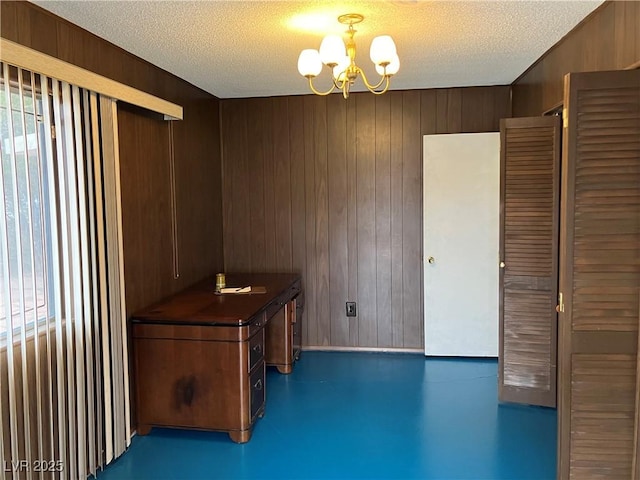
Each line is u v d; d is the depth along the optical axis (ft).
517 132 10.83
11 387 6.94
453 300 14.64
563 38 9.93
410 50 10.68
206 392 9.98
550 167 10.71
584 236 7.13
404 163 14.90
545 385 11.25
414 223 15.01
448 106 14.57
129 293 10.18
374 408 11.49
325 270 15.55
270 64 11.38
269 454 9.57
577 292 7.20
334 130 15.14
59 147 7.82
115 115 9.19
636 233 7.02
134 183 10.39
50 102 7.71
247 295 11.93
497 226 14.23
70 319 8.09
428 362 14.49
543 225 10.88
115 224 9.23
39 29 7.83
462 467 9.02
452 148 14.19
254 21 8.61
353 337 15.62
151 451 9.72
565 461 7.40
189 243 13.24
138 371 10.18
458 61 11.64
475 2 7.97
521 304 11.22
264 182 15.58
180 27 8.83
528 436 10.10
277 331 13.65
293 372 13.84
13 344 7.01
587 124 7.01
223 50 10.25
